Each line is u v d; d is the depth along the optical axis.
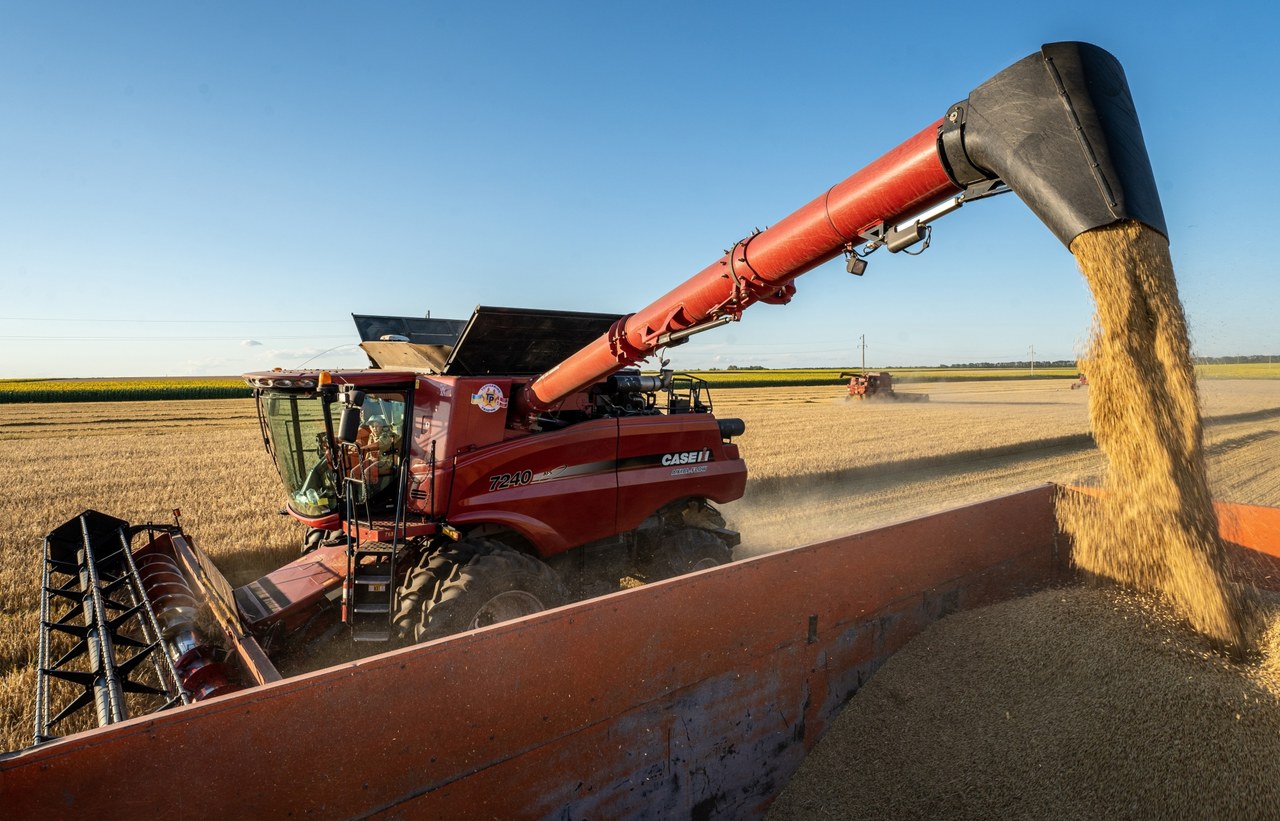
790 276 4.06
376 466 5.30
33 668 5.13
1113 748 3.51
